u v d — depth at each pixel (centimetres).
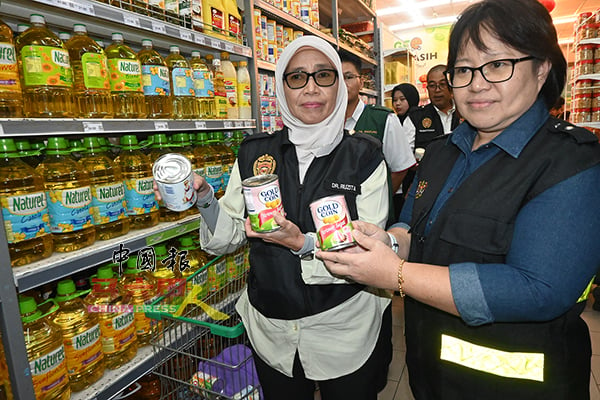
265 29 268
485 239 85
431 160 114
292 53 135
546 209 77
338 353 130
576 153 79
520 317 78
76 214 139
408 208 128
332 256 92
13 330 112
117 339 155
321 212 97
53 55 133
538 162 82
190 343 160
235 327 131
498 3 84
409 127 385
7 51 124
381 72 524
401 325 318
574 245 74
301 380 139
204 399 157
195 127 188
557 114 349
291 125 140
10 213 122
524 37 81
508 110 86
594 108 417
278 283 130
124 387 151
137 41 204
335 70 136
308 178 133
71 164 146
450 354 95
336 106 140
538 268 76
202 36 192
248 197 112
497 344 88
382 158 135
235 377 162
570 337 87
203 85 201
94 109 154
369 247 89
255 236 116
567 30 1191
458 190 95
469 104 90
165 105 193
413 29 1150
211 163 203
